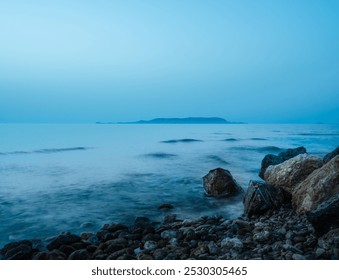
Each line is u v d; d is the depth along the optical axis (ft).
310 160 38.78
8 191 52.44
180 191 50.62
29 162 91.20
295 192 33.78
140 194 49.29
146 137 236.02
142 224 31.60
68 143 170.09
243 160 89.86
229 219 34.19
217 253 22.13
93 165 83.76
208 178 46.96
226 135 266.16
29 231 32.76
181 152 116.16
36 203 44.52
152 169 75.46
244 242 23.45
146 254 23.15
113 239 27.09
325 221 22.11
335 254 18.72
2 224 35.09
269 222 29.68
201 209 39.29
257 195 34.09
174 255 22.22
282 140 187.93
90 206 42.60
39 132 333.01
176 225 31.22
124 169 76.13
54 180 62.39
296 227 26.05
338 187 29.14
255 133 308.40
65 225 34.68
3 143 169.99
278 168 40.96
